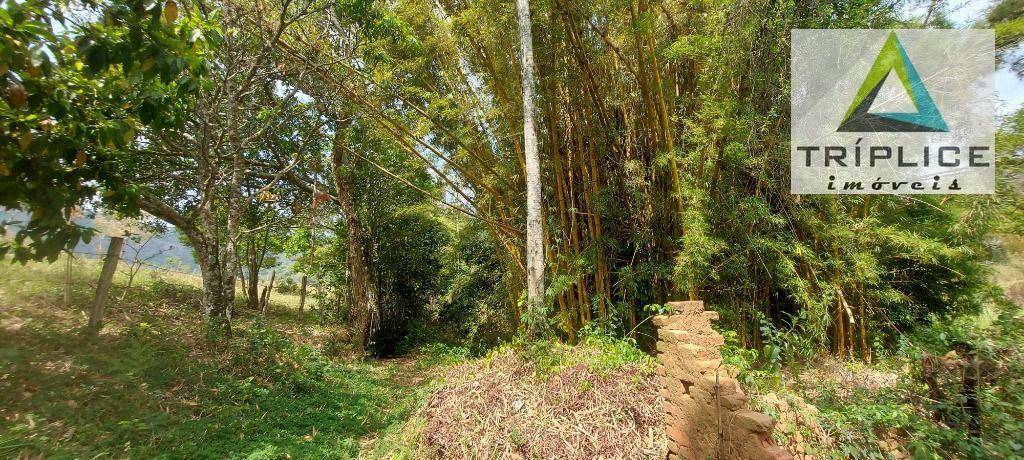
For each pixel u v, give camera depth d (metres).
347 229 8.88
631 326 4.79
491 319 8.69
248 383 4.36
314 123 7.14
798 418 2.51
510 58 4.92
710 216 4.03
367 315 8.11
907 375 2.84
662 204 4.59
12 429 2.42
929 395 2.59
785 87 3.99
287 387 4.68
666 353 2.72
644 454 2.69
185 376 4.01
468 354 6.85
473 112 5.58
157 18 2.42
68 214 2.85
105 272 3.73
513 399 3.32
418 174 7.79
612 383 3.24
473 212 6.79
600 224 4.96
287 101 6.38
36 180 2.68
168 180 6.93
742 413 2.07
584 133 5.09
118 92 3.25
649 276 4.74
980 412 2.34
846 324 4.81
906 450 2.41
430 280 10.08
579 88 4.91
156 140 5.45
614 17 4.51
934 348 2.68
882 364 3.94
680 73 4.85
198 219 7.12
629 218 4.93
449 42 5.23
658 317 2.87
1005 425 2.17
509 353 4.12
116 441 2.78
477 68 5.50
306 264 9.74
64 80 2.98
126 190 3.30
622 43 4.77
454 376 4.12
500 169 5.32
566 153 5.25
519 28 4.27
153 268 8.13
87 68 2.89
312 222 7.82
